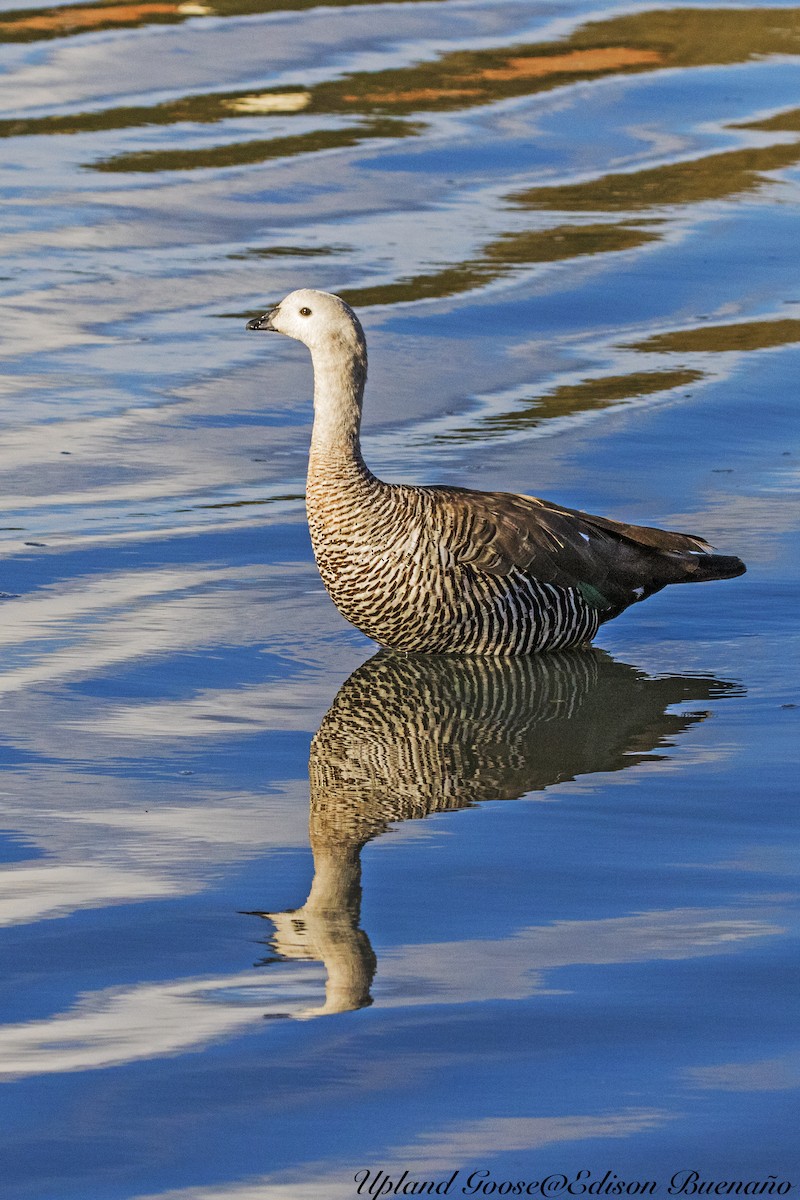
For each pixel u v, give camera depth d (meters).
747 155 30.67
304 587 16.28
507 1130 8.45
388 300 24.09
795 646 15.42
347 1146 8.32
